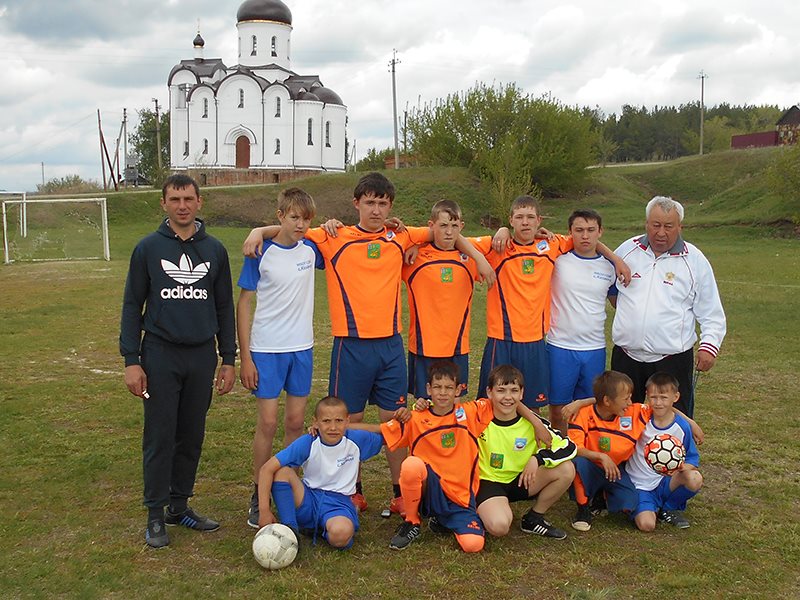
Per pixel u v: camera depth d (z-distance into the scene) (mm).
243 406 7941
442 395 4711
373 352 5199
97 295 17234
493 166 44031
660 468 4852
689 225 37750
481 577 4203
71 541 4633
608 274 5641
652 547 4602
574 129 48844
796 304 15633
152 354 4578
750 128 97188
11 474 5809
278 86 57812
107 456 6230
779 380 9109
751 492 5531
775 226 35750
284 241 4980
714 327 5395
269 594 3994
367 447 4848
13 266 25250
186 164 59625
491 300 5586
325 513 4590
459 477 4766
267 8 60219
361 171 63844
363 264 5145
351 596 3982
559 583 4125
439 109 52031
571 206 48344
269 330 4996
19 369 9648
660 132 105188
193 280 4617
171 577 4164
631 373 5613
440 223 5207
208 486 5656
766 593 4031
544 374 5590
